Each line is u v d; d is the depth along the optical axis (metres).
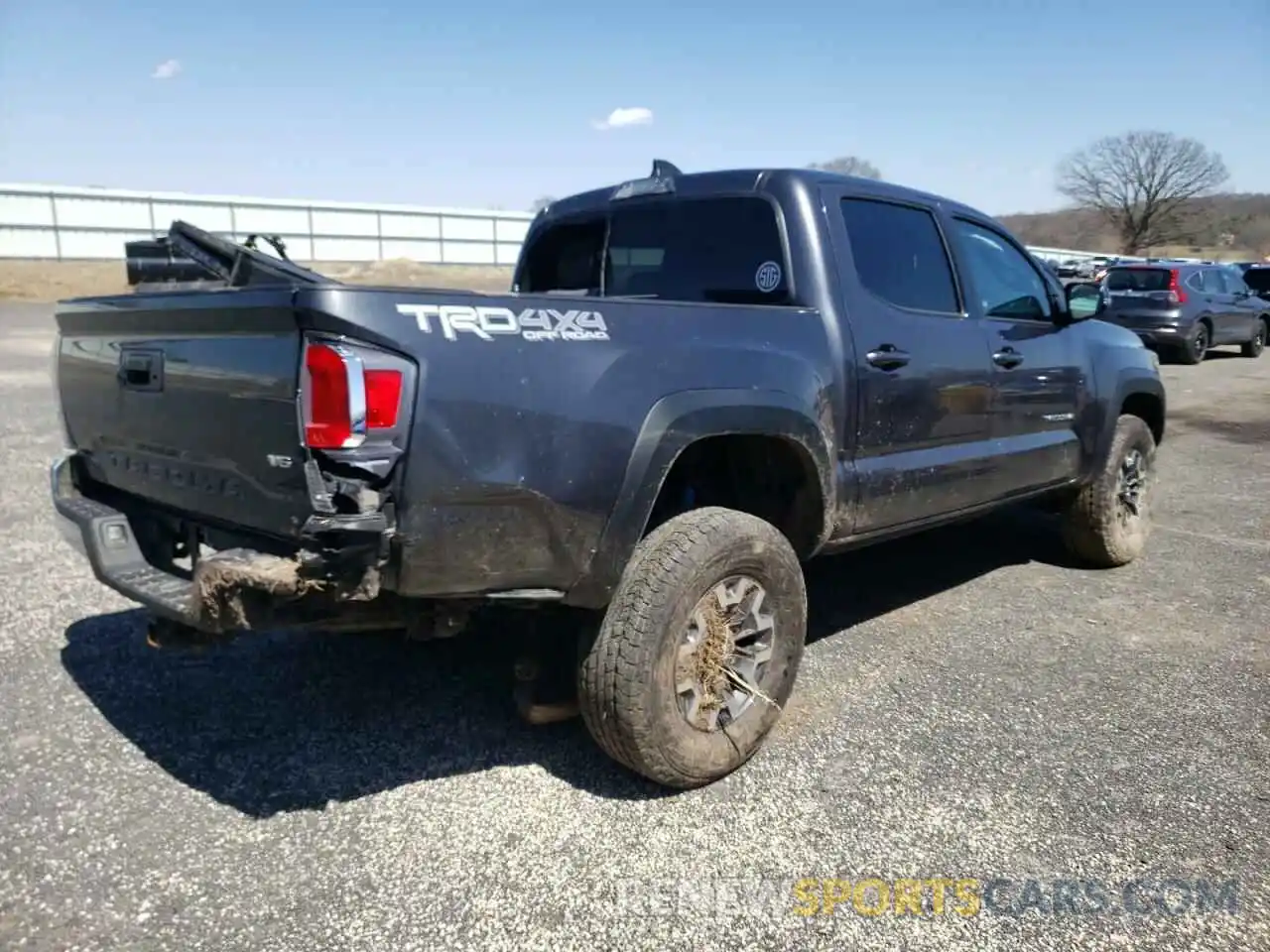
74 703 3.93
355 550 2.53
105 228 44.03
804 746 3.65
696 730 3.26
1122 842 3.06
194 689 4.09
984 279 4.75
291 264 3.42
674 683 3.16
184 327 2.98
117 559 3.29
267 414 2.70
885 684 4.21
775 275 3.92
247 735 3.70
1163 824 3.16
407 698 4.04
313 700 4.01
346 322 2.50
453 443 2.67
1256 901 2.79
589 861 2.94
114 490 3.63
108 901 2.72
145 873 2.85
